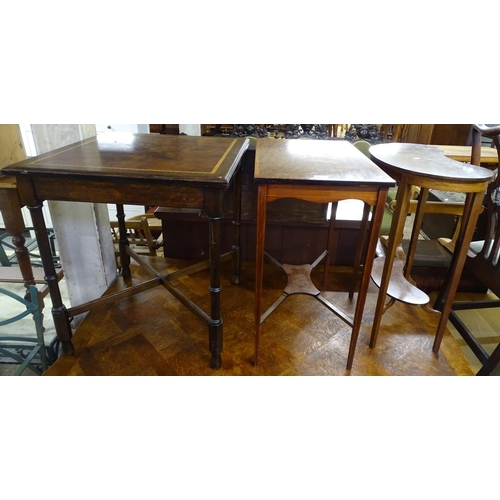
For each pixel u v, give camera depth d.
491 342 2.04
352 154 1.53
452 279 1.48
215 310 1.40
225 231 2.31
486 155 2.30
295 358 1.58
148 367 1.53
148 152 1.51
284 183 1.17
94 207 1.88
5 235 2.70
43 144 1.74
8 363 2.16
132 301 1.96
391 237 1.42
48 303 2.89
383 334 1.74
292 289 1.59
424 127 4.54
